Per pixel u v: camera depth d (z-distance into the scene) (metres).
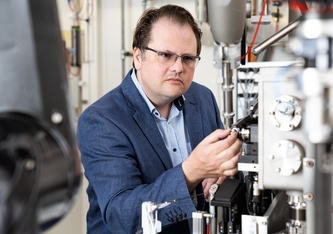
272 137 0.68
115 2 3.12
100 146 1.13
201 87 1.69
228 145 0.91
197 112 1.49
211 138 0.95
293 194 0.70
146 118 1.26
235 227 0.85
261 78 0.68
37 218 0.28
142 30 1.21
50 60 0.28
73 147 0.29
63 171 0.29
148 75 1.19
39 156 0.27
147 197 0.97
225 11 0.70
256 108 0.86
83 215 2.93
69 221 2.80
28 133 0.28
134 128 1.22
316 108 0.35
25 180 0.26
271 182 0.68
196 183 1.02
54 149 0.28
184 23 1.16
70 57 2.95
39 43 0.28
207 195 1.17
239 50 0.82
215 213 0.86
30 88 0.27
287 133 0.67
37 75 0.28
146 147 1.22
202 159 0.93
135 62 1.29
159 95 1.22
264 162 0.69
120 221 1.00
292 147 0.65
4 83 0.28
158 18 1.17
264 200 0.90
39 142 0.28
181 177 0.97
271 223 0.79
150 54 1.17
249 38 1.17
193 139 1.42
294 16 0.91
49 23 0.29
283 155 0.66
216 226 0.87
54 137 0.28
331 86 0.34
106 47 3.17
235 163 0.91
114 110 1.22
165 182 0.98
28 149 0.27
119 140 1.15
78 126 1.22
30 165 0.27
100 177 1.10
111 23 3.14
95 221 1.29
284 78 0.66
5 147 0.27
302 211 0.70
